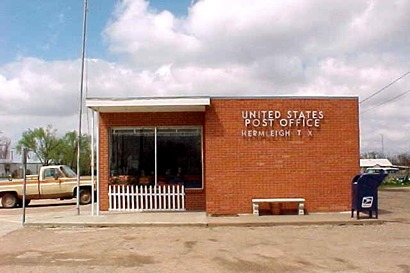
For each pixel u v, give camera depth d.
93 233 14.22
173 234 13.80
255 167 17.16
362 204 15.72
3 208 25.12
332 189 17.23
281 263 9.92
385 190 40.72
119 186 18.72
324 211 17.17
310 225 15.11
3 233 14.53
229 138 17.16
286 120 17.23
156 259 10.47
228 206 17.05
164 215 17.17
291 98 17.28
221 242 12.41
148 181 19.02
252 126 17.20
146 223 15.30
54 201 30.17
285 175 17.17
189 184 18.92
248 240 12.65
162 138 19.09
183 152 19.02
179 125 19.00
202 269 9.50
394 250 11.17
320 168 17.23
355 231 14.01
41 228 15.34
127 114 19.02
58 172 26.28
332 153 17.28
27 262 10.35
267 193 17.12
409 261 10.02
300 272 9.16
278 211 17.09
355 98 17.39
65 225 15.51
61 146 63.62
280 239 12.77
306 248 11.48
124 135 19.14
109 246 12.09
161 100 16.86
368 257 10.41
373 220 15.32
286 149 17.22
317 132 17.30
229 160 17.12
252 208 17.03
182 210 18.58
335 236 13.18
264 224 15.12
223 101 17.22
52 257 10.84
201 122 18.95
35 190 25.61
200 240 12.74
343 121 17.36
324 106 17.34
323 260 10.16
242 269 9.46
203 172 18.88
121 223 15.36
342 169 17.28
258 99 17.25
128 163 19.03
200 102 16.80
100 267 9.78
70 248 11.92
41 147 63.50
